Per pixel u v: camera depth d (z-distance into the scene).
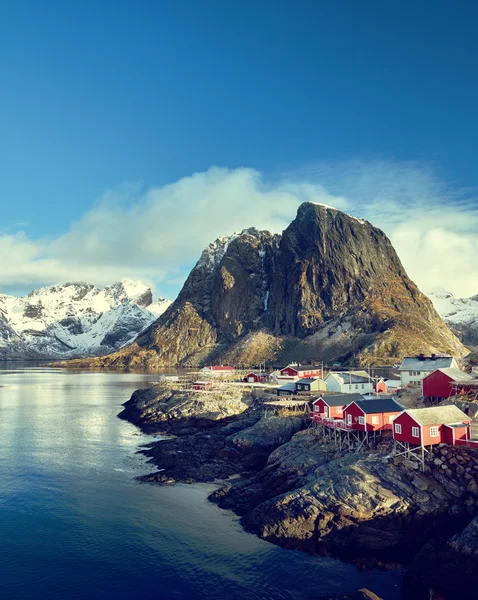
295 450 64.69
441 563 38.16
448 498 46.38
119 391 177.50
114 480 63.84
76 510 52.88
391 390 99.75
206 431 91.50
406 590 36.06
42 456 76.81
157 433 96.19
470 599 34.47
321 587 36.81
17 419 113.31
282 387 111.69
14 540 45.47
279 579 38.12
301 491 49.00
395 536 43.28
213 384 133.62
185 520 49.94
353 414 63.28
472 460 48.84
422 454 50.38
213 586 37.31
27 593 36.56
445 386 70.06
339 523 45.09
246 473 66.69
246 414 99.88
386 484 48.00
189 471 66.94
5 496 57.44
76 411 126.56
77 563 41.09
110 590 36.88
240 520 49.78
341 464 54.78
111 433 96.62
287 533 44.94
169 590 36.84
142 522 49.50
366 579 37.78
